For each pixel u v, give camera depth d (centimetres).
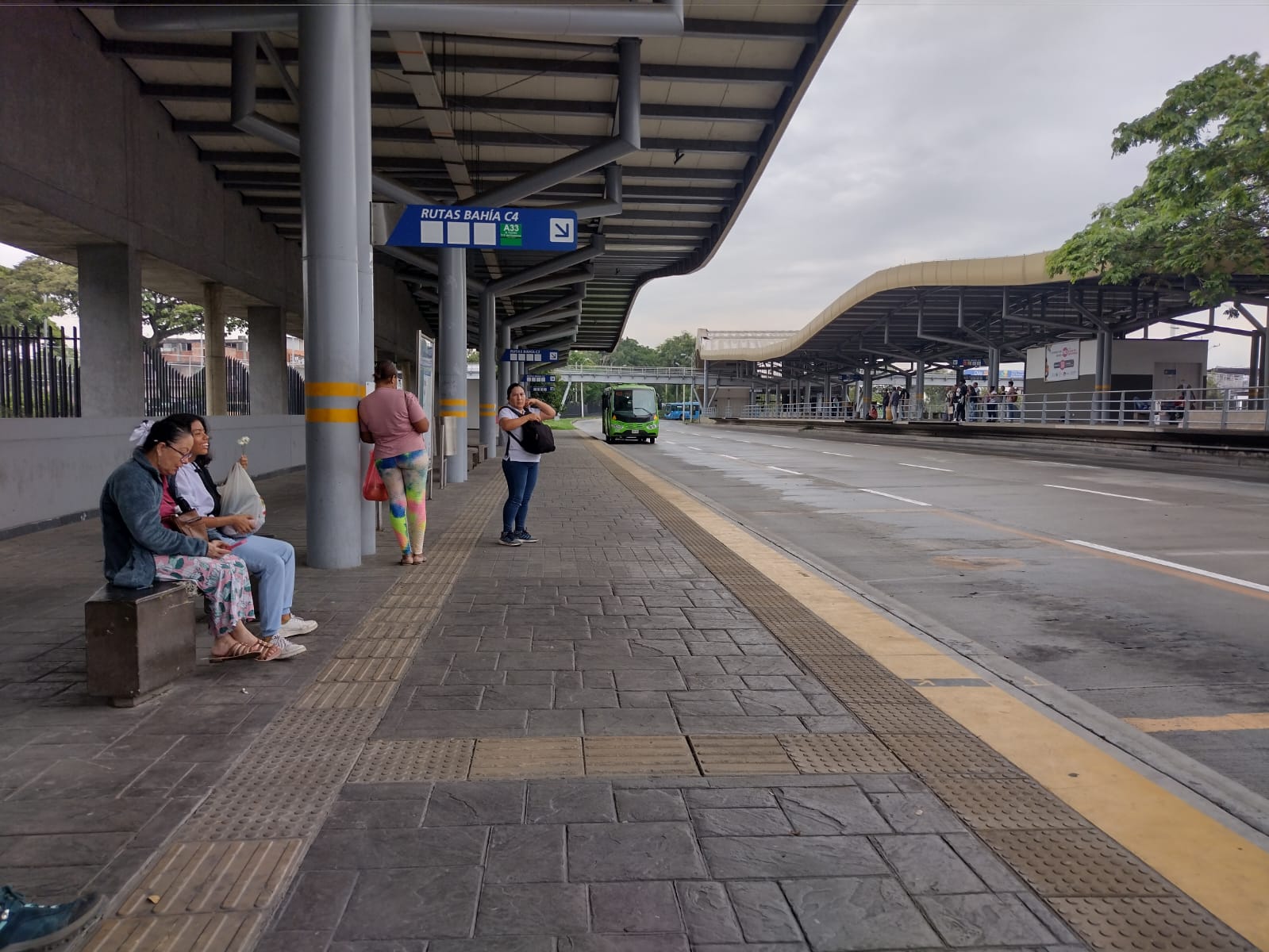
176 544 442
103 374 1367
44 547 887
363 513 830
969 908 259
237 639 489
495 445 2580
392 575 739
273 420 1786
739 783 341
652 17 867
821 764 360
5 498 934
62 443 1035
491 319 2536
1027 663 535
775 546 909
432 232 1215
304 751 368
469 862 282
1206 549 936
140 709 415
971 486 1647
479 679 465
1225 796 340
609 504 1299
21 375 1107
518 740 382
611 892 266
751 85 1495
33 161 1109
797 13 1296
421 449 780
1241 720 440
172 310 3609
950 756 370
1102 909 259
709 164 1930
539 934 245
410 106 1479
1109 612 665
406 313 3494
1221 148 2066
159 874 272
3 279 3138
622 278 3356
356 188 808
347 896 262
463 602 641
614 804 322
